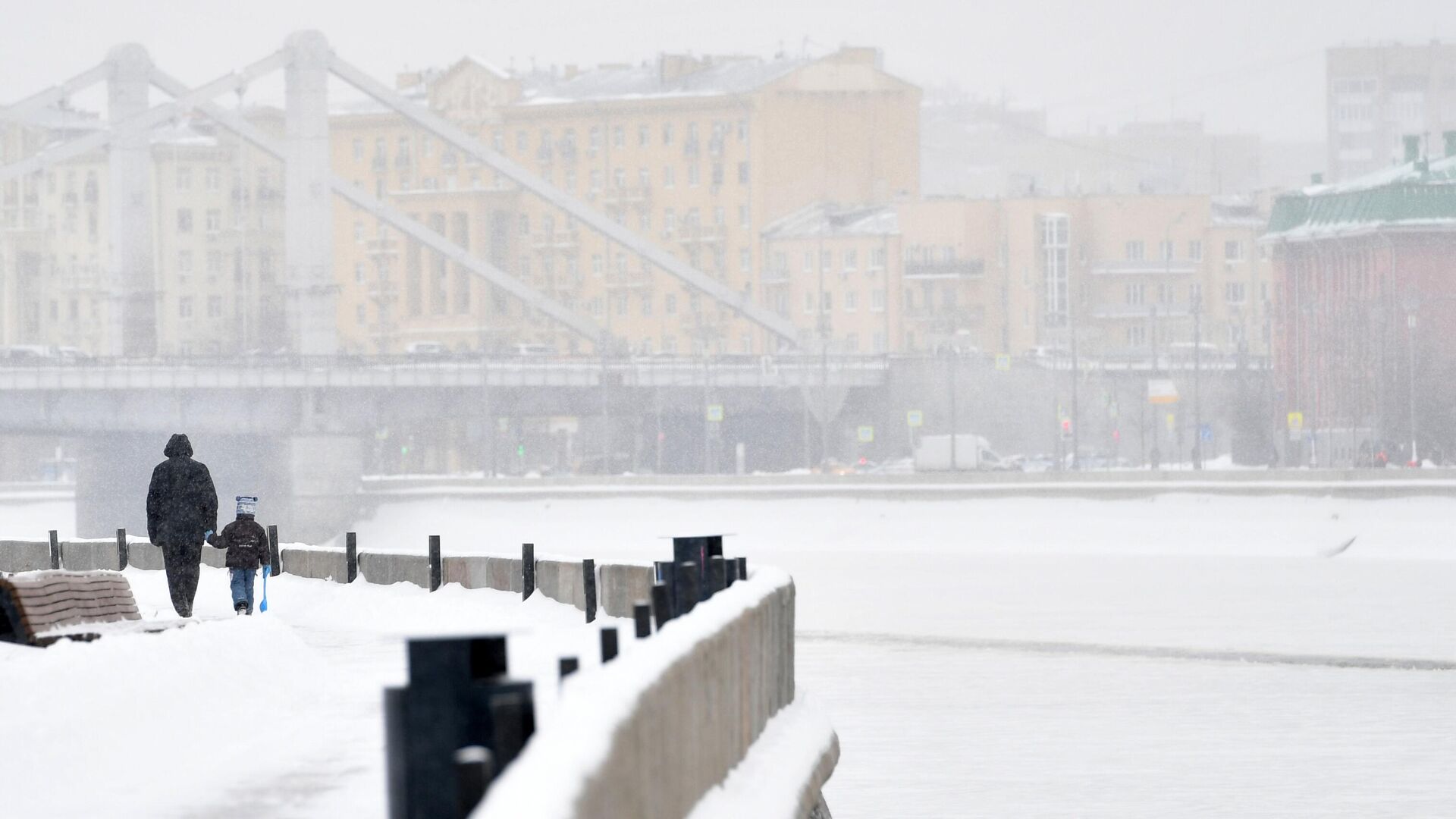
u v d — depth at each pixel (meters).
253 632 34.00
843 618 85.00
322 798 22.69
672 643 16.89
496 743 11.26
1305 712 50.34
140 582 66.50
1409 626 79.81
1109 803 35.91
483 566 57.91
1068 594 101.88
